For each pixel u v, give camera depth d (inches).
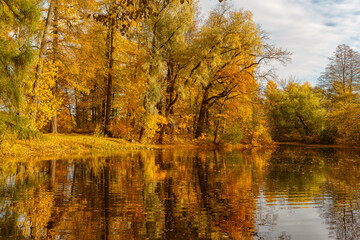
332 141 1429.6
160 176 331.9
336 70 1769.2
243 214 178.1
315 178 331.0
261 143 1227.2
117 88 1021.8
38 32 384.2
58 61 666.8
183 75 980.6
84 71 725.9
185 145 1032.2
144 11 245.4
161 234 139.3
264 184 288.4
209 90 1144.2
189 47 959.0
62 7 643.5
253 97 1167.6
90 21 696.4
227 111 1188.5
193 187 267.1
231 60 1077.8
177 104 1198.3
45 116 627.8
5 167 375.2
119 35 847.1
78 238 131.8
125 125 916.0
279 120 1760.6
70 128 1220.5
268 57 1005.8
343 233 145.6
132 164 445.4
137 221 159.6
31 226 148.1
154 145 941.2
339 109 1403.8
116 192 237.9
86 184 272.2
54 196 219.9
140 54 871.7
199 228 149.3
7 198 210.7
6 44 326.3
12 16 344.5
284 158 616.4
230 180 311.3
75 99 1261.1
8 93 326.0
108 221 158.6
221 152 794.2
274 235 141.8
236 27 983.0
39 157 504.7
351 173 375.9
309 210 190.2
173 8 866.1
